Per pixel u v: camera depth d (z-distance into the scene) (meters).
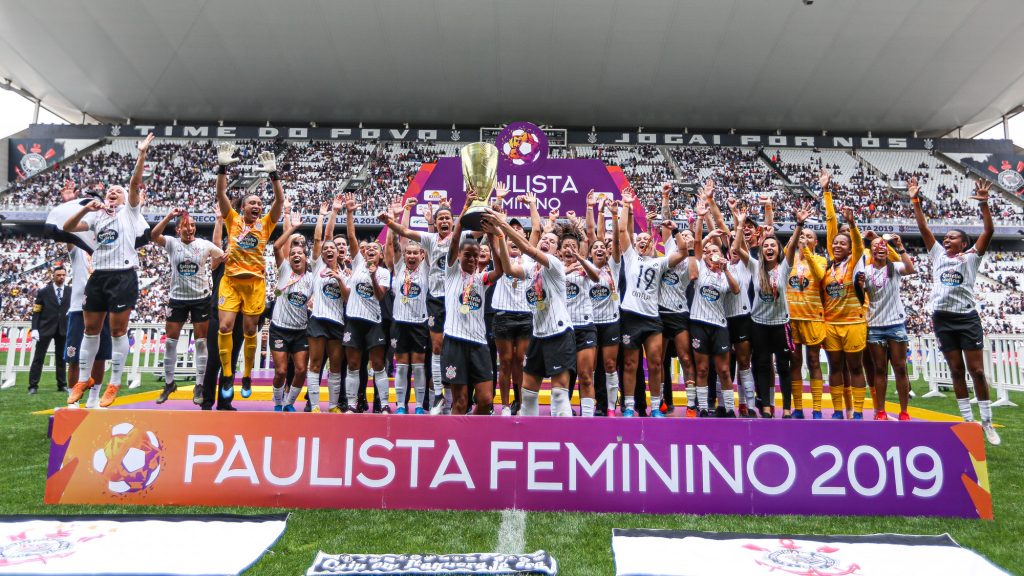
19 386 10.80
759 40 32.22
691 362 6.48
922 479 4.04
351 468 4.18
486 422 4.19
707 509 4.07
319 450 4.21
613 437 4.16
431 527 3.75
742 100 36.91
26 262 31.39
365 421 4.21
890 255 6.26
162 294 27.88
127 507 4.15
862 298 6.19
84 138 38.41
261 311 6.29
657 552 3.27
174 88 36.53
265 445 4.22
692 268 6.43
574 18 31.39
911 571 3.04
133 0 30.06
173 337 6.32
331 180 36.28
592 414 5.77
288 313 6.58
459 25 32.00
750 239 7.01
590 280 6.15
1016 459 5.48
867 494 4.05
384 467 4.18
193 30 32.09
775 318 6.29
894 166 38.34
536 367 5.20
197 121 40.38
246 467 4.21
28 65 34.62
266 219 6.27
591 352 5.79
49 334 9.83
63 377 10.08
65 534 3.51
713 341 6.24
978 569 3.07
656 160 38.72
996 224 33.03
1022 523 3.88
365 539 3.52
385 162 37.88
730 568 3.06
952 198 35.41
